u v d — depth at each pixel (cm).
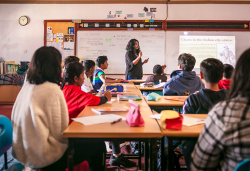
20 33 528
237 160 60
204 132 68
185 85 198
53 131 95
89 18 526
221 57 519
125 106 142
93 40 527
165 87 204
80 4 525
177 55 523
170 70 525
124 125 96
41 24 528
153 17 521
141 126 94
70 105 139
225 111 62
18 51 529
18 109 95
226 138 60
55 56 99
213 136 64
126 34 524
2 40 528
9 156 197
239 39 518
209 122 66
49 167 100
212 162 67
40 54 97
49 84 96
